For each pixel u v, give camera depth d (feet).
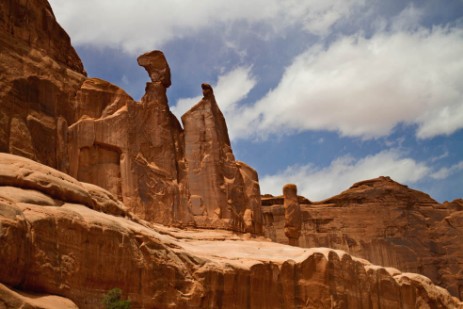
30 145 101.35
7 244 66.69
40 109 106.11
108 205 91.40
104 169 116.57
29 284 70.74
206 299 95.71
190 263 95.91
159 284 88.94
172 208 125.80
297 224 163.02
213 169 135.95
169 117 133.80
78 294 76.74
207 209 132.87
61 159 107.86
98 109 118.73
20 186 78.28
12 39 105.19
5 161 80.02
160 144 128.47
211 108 141.28
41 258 72.13
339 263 120.67
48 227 73.97
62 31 118.32
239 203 139.95
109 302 76.28
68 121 113.29
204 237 123.54
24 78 104.12
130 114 122.83
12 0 106.83
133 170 119.96
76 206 82.38
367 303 125.49
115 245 82.38
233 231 134.92
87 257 78.54
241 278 102.37
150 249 88.99
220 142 140.46
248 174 147.64
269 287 108.06
